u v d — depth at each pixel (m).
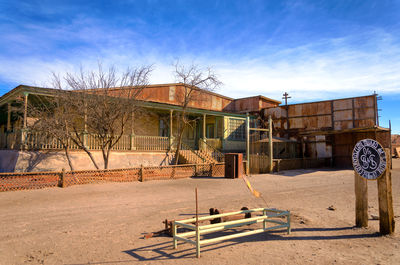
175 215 7.59
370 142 6.13
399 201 9.73
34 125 14.14
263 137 29.03
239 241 5.45
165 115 24.28
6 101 18.09
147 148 20.03
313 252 4.80
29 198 9.47
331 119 26.75
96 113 14.15
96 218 7.21
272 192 11.58
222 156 22.17
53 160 15.31
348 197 10.46
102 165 17.23
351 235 5.82
